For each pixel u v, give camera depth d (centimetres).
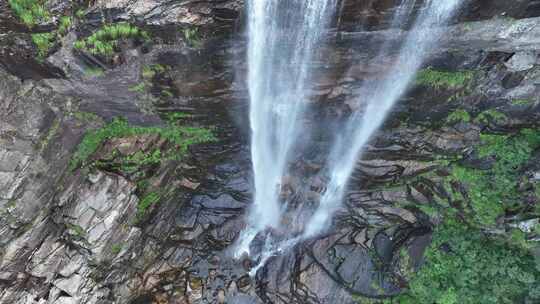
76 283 1312
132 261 1502
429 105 1268
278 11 977
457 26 974
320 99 1317
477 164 1339
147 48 1063
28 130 1128
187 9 953
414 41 1045
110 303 1436
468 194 1360
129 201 1373
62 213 1280
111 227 1337
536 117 1199
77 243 1298
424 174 1448
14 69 1052
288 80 1243
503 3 884
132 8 950
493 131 1269
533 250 1262
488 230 1349
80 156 1295
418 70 1160
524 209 1267
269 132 1473
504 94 1162
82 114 1250
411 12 935
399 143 1427
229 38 1048
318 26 1011
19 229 1191
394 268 1516
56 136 1207
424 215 1509
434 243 1451
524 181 1251
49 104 1158
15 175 1133
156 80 1180
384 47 1076
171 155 1470
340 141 1496
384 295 1535
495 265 1317
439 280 1412
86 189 1302
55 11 943
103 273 1396
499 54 1049
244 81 1223
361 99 1303
